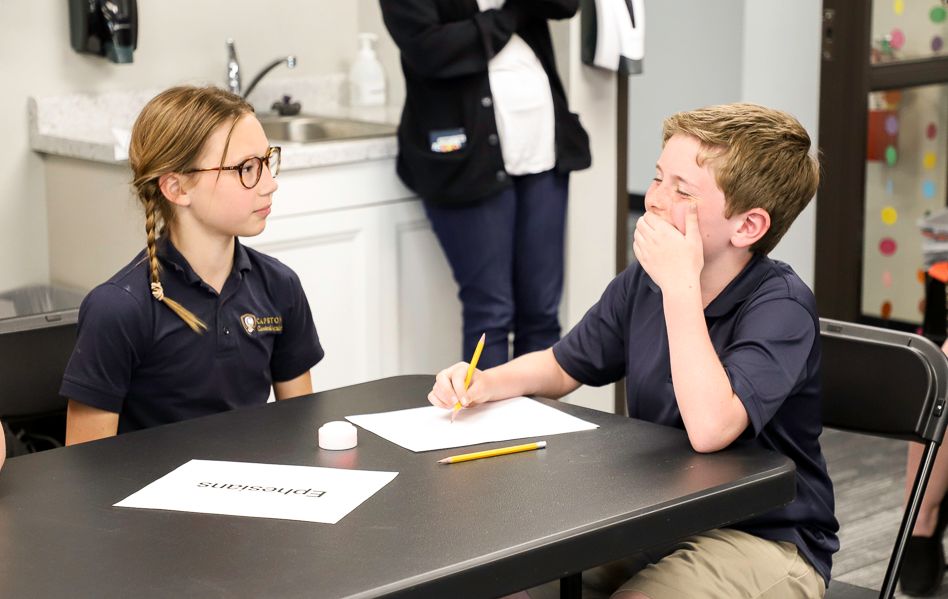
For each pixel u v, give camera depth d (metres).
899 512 3.02
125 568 1.08
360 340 3.15
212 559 1.10
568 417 1.56
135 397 1.78
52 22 3.16
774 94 4.43
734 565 1.45
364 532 1.16
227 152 1.71
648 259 1.53
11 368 1.85
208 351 1.79
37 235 3.23
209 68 3.46
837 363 1.78
